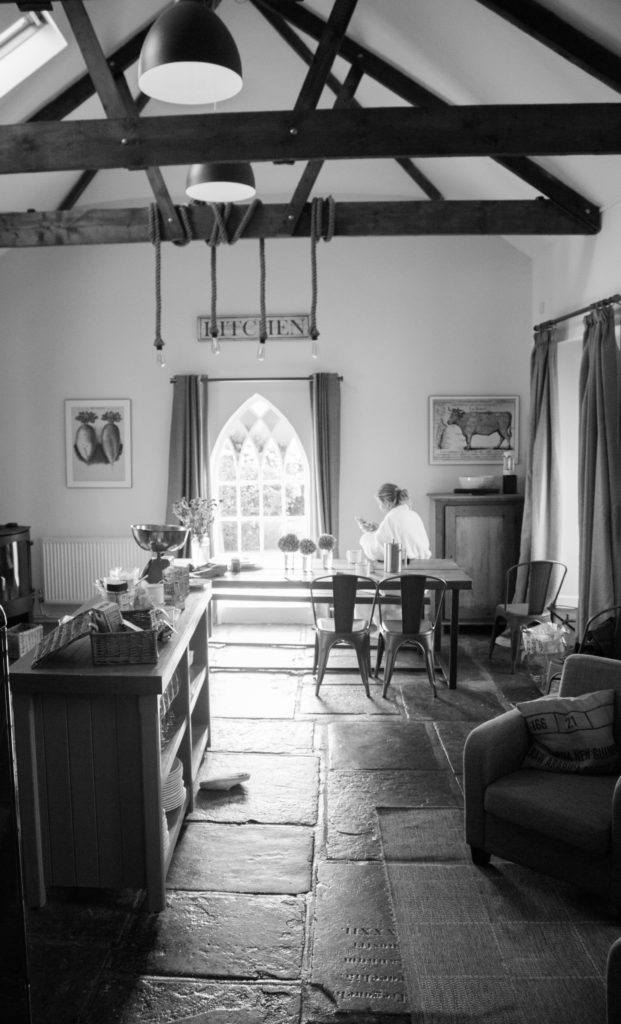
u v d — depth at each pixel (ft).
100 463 27.22
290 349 26.66
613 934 10.27
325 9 18.21
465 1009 8.97
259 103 22.45
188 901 11.11
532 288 26.27
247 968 9.69
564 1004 9.04
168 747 12.41
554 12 14.58
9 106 17.81
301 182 18.22
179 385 26.35
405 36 17.70
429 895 11.18
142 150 15.05
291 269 26.45
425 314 26.45
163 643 12.18
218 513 27.55
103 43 17.44
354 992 9.25
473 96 18.60
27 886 10.91
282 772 15.17
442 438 26.73
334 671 21.42
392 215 19.95
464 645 24.03
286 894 11.25
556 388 23.62
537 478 23.90
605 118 14.88
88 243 20.13
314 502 26.76
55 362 27.02
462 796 14.24
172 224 19.21
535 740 11.99
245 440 27.43
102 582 13.82
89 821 10.94
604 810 10.52
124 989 9.34
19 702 10.68
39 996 9.22
